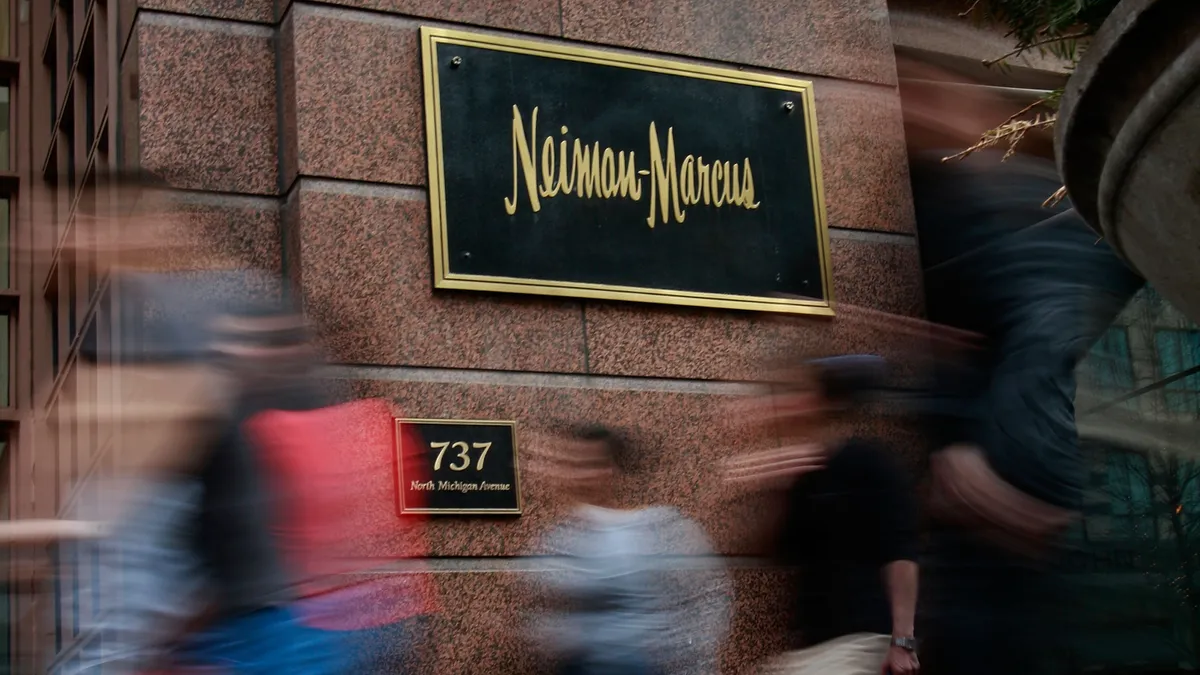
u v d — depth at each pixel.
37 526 4.00
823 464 5.12
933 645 6.09
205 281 4.82
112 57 7.09
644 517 5.63
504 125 6.70
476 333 6.43
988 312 7.10
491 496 6.20
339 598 4.04
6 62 9.74
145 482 3.80
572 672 5.06
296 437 3.91
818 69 7.66
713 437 6.78
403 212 6.42
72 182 5.82
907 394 7.12
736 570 6.56
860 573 5.02
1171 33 2.80
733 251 7.11
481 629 6.01
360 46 6.52
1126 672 7.09
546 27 6.97
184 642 3.72
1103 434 8.08
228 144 6.41
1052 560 6.26
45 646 5.21
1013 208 7.52
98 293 6.30
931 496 6.39
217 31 6.52
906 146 8.27
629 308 6.81
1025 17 5.59
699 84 7.25
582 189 6.81
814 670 4.94
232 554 3.77
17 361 8.85
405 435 6.12
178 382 3.86
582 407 6.55
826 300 7.26
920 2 8.86
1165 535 7.68
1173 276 3.22
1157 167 2.98
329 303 6.17
